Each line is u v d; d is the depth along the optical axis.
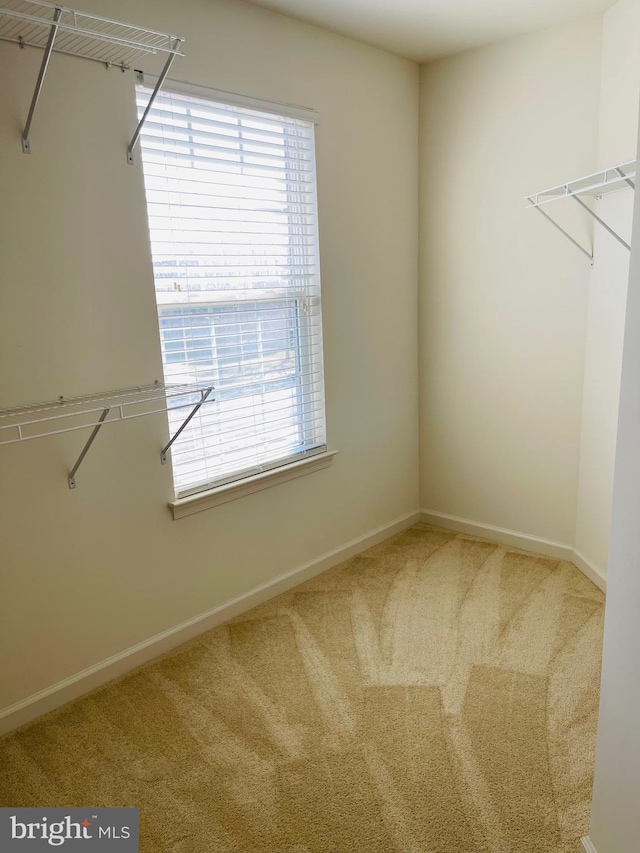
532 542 3.10
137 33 1.94
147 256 2.09
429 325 3.28
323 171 2.64
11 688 1.96
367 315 2.98
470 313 3.10
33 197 1.80
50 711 2.04
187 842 1.53
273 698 2.06
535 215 2.78
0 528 1.87
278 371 2.65
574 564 2.95
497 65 2.77
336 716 1.97
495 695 2.04
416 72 3.03
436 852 1.49
